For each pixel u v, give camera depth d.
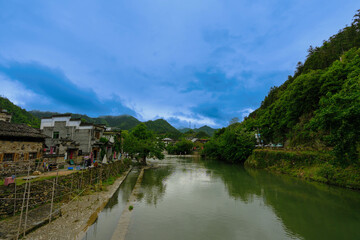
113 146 41.72
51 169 19.62
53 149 25.92
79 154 28.94
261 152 45.06
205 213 15.76
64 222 12.25
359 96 16.11
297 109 39.72
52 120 34.47
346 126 16.66
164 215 15.15
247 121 70.44
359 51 31.80
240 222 14.01
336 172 24.38
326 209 16.52
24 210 12.35
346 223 13.71
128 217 14.50
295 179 29.52
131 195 20.77
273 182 28.14
